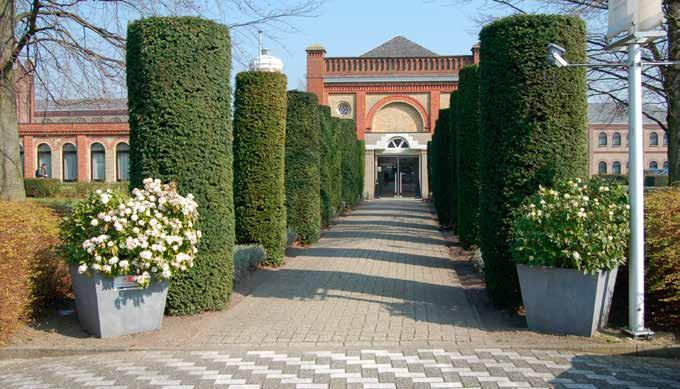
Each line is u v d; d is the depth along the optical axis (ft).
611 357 19.20
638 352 19.48
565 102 24.41
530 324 21.91
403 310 25.46
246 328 22.91
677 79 37.73
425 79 111.04
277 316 24.68
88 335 22.35
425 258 40.73
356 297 28.19
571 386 16.28
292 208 47.14
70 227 22.41
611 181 23.18
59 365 19.34
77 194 102.27
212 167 25.58
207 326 23.27
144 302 22.40
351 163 83.92
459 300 27.37
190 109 25.17
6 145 41.32
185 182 25.03
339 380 16.88
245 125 37.65
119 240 21.48
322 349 20.10
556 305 21.29
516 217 23.90
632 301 20.85
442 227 61.21
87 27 44.73
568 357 19.01
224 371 17.93
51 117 123.75
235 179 37.65
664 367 18.22
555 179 24.16
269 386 16.48
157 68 24.95
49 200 62.54
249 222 37.17
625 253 22.82
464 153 43.78
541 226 21.42
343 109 113.19
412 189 116.78
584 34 24.84
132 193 23.31
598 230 20.68
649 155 160.25
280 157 38.24
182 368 18.35
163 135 24.99
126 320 22.17
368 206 94.02
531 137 24.48
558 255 20.98
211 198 25.50
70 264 22.63
